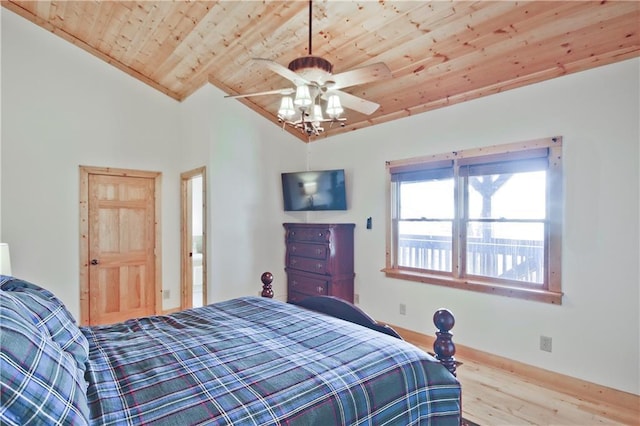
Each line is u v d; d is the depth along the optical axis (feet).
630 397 8.12
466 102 11.02
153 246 15.37
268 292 9.09
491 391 8.98
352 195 14.55
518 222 10.09
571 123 8.95
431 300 11.87
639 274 8.03
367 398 4.25
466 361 10.69
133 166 14.87
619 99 8.24
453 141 11.35
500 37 8.67
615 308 8.34
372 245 13.76
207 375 4.36
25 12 12.54
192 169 14.98
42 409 2.96
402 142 12.78
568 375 9.00
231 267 14.20
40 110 12.88
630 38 7.77
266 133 15.38
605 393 8.43
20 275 12.48
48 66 13.03
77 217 13.61
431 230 12.13
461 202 11.27
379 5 8.71
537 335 9.54
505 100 10.15
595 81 8.57
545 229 9.57
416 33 9.29
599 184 8.54
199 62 13.10
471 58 9.58
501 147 10.23
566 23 7.82
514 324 9.97
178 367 4.58
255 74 12.92
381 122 13.44
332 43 10.39
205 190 13.93
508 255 10.31
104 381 4.15
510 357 10.03
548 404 8.39
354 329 6.14
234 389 4.04
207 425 3.42
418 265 12.54
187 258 15.96
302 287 14.89
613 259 8.36
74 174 13.55
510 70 9.59
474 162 10.85
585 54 8.45
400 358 4.98
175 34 11.88
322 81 7.92
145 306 15.16
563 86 9.07
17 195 12.46
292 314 7.16
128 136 14.74
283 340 5.61
